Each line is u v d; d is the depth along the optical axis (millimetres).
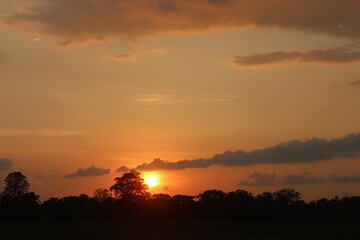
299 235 114812
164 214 198000
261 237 107938
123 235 109062
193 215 198125
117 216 196250
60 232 118062
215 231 125812
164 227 142375
